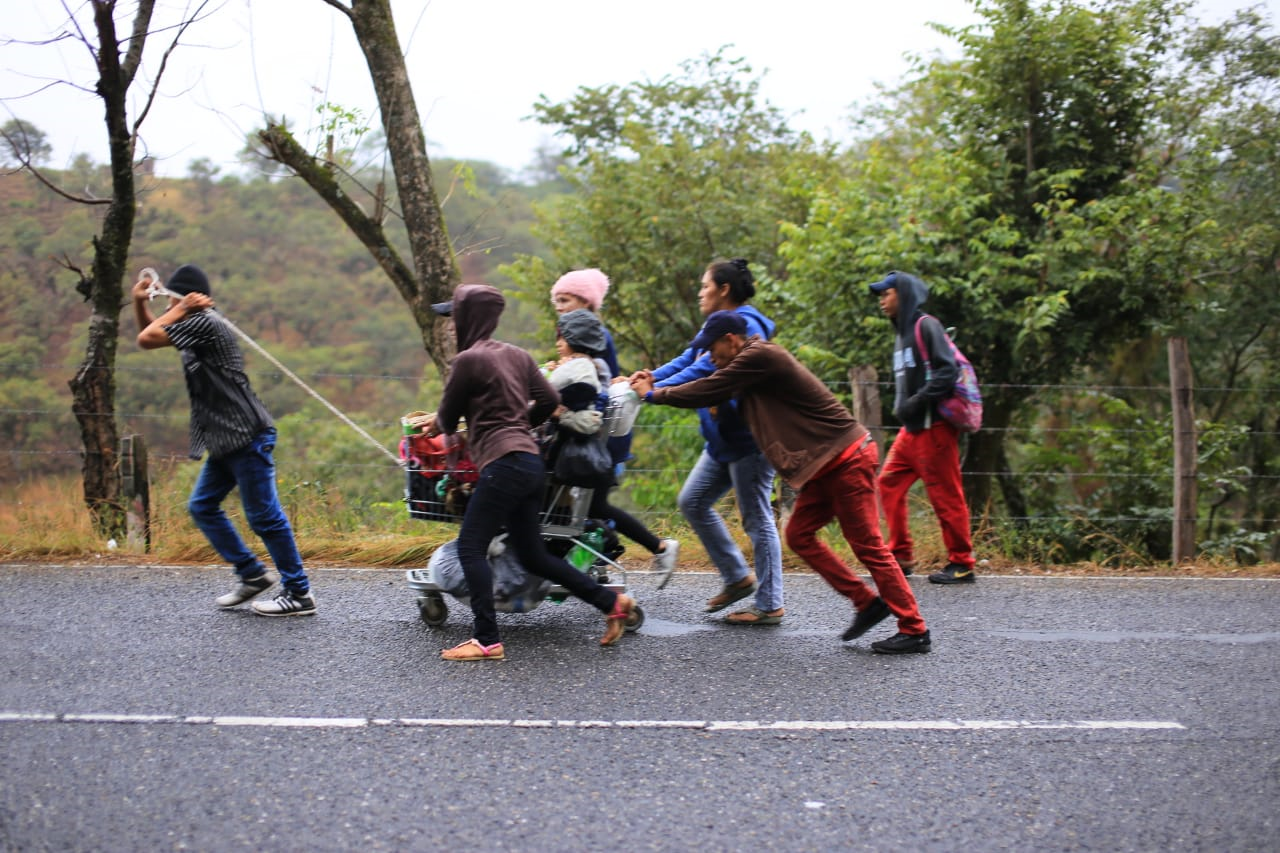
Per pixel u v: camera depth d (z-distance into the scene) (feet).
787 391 17.58
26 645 17.20
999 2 45.42
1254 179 49.19
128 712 14.39
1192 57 49.29
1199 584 23.76
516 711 14.76
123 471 24.71
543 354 71.20
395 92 31.37
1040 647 18.49
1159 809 12.32
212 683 15.57
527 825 11.50
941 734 14.39
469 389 16.75
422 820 11.55
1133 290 44.11
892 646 17.84
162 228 175.01
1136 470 45.37
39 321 87.86
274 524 18.81
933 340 22.48
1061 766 13.46
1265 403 49.26
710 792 12.44
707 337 17.65
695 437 39.22
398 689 15.49
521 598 18.04
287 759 13.01
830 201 45.55
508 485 16.57
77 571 22.44
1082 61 46.01
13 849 10.70
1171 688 16.46
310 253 195.42
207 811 11.62
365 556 23.76
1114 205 43.52
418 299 32.35
